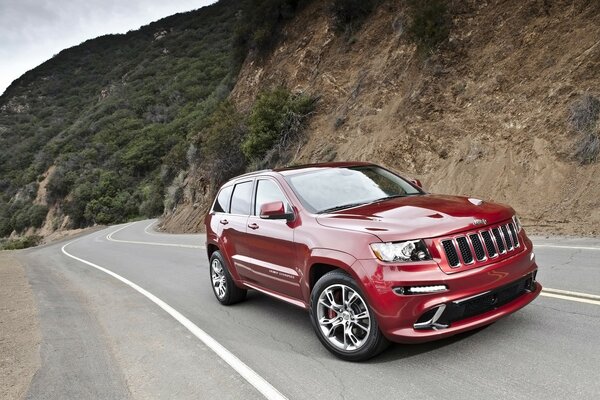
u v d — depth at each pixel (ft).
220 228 21.85
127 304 26.40
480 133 47.83
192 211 107.24
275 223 17.37
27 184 294.46
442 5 57.72
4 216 280.51
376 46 73.00
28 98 481.05
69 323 22.76
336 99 74.69
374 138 59.16
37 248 114.73
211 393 13.17
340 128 67.56
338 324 14.30
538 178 40.29
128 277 37.68
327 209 16.14
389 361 13.62
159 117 288.51
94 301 28.53
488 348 13.57
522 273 13.61
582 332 14.02
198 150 119.44
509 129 45.62
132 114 310.45
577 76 43.19
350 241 13.65
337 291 14.47
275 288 18.08
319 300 14.64
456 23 56.54
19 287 37.88
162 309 24.00
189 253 50.16
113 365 16.17
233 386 13.44
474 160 46.16
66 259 64.95
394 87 63.05
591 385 10.89
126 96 339.77
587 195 35.96
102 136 293.23
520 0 52.06
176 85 308.60
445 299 12.20
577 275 20.77
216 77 302.66
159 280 34.09
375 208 15.05
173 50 390.01
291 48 92.73
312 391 12.53
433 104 54.24
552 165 40.09
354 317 13.71
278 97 79.10
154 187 218.79
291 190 17.25
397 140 55.01
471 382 11.75
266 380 13.57
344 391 12.26
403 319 12.44
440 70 55.52
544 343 13.50
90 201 240.53
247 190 20.56
